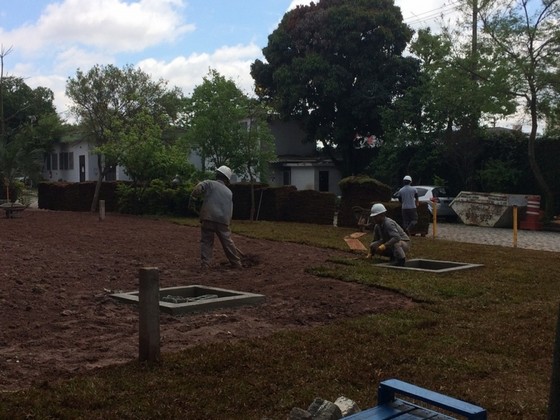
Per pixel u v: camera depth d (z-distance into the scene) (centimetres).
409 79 3544
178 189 2634
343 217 2253
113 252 1391
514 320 796
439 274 1136
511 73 2491
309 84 3681
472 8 2564
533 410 492
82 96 3362
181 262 1271
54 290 915
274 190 2520
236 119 2712
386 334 704
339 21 3550
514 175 2884
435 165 3256
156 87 3419
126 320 755
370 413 340
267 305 856
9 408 452
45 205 3288
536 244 1917
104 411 459
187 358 585
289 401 494
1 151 3148
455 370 587
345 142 3834
